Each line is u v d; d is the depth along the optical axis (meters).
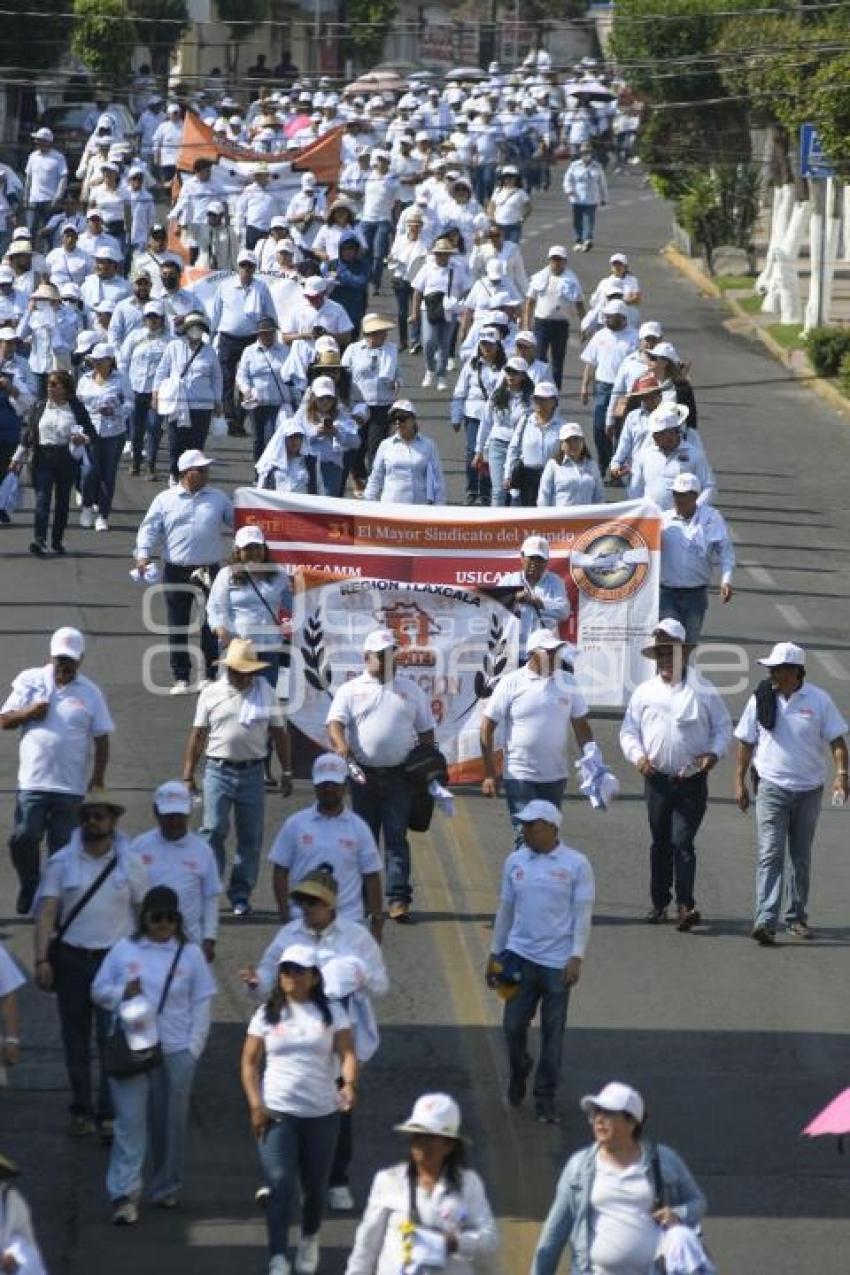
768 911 49.19
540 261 150.12
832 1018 45.38
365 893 42.00
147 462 92.75
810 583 79.81
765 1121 40.47
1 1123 39.41
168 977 35.81
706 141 151.50
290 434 71.81
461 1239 28.50
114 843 39.12
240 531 57.66
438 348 106.75
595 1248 29.59
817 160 118.94
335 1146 35.31
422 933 49.03
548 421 75.06
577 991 46.34
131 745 61.09
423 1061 42.59
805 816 49.56
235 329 95.06
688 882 49.81
